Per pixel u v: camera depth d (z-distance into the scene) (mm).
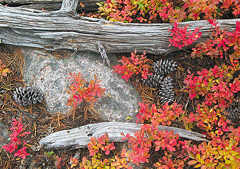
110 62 1041
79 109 1006
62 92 1008
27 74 1033
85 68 1027
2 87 1018
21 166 968
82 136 965
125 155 906
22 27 989
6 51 1057
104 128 969
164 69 1017
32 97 981
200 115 950
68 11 975
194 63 1043
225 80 1001
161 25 994
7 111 1003
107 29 989
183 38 935
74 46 1016
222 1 955
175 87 1032
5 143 978
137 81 1038
